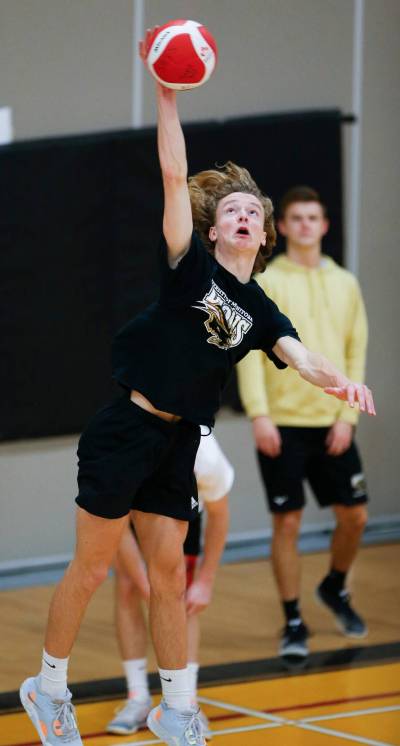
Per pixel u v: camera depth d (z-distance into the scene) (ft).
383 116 59.31
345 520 44.37
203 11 55.21
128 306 53.88
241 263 27.14
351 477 44.21
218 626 46.19
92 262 53.06
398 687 38.81
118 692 38.55
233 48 55.93
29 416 52.54
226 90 55.93
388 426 61.16
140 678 35.88
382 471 61.21
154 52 24.81
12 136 51.57
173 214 25.38
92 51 53.01
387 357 60.90
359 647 43.45
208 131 54.80
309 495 59.72
